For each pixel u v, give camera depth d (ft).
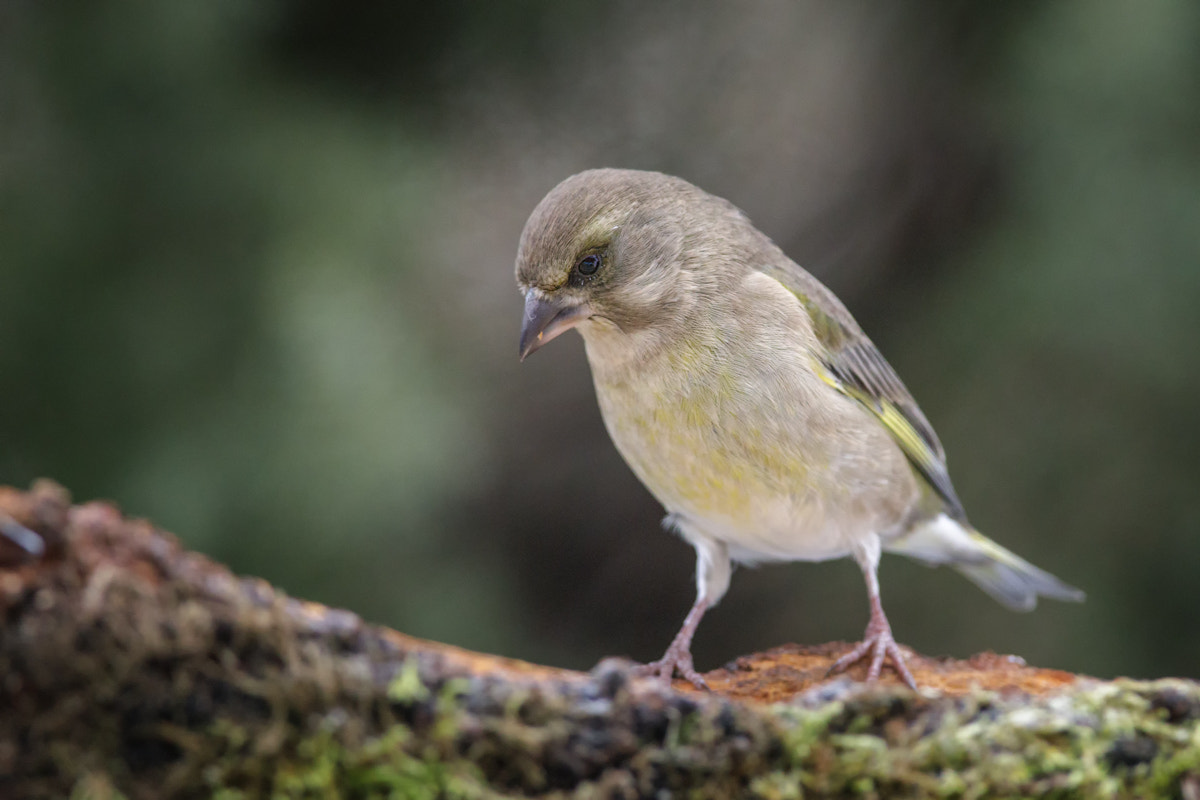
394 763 13.14
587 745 13.62
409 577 38.47
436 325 40.09
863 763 14.52
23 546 12.64
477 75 44.52
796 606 48.60
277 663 13.07
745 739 14.14
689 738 13.93
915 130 51.93
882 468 26.84
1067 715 15.23
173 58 34.96
